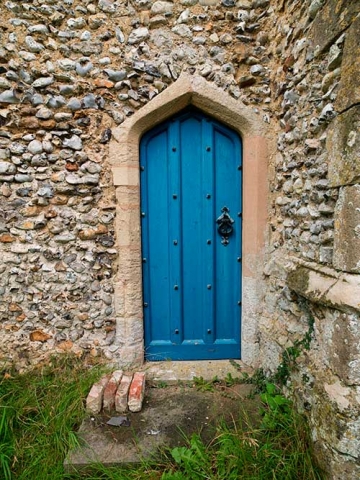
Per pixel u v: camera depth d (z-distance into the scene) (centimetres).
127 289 186
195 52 173
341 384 109
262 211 183
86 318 186
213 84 174
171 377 185
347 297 104
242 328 197
